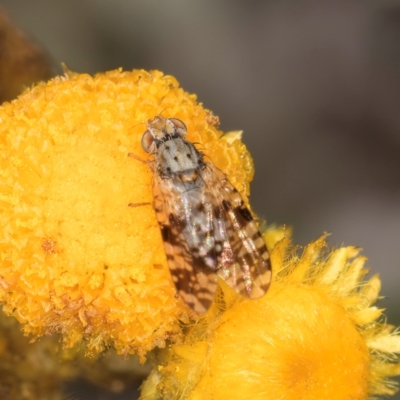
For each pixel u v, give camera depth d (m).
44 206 0.05
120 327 0.05
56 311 0.05
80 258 0.05
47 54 0.06
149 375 0.05
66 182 0.05
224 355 0.05
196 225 0.05
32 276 0.05
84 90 0.05
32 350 0.06
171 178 0.05
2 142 0.05
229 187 0.05
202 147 0.05
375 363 0.05
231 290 0.05
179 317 0.05
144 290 0.05
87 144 0.05
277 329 0.05
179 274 0.05
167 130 0.05
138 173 0.05
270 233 0.05
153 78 0.05
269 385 0.05
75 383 0.06
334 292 0.05
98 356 0.05
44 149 0.05
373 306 0.05
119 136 0.05
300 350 0.05
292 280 0.05
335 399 0.05
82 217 0.05
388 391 0.05
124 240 0.05
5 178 0.05
